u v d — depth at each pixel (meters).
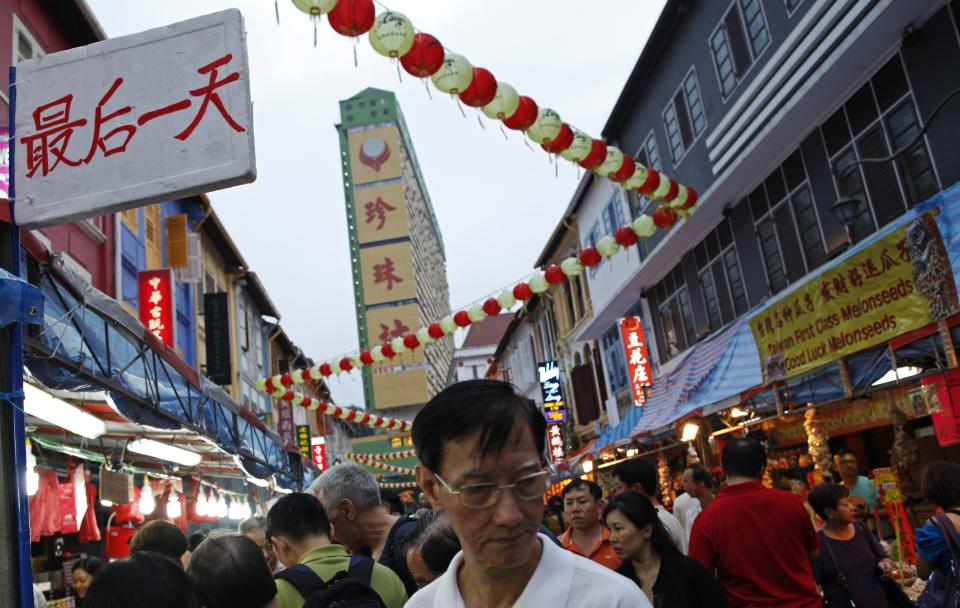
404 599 3.24
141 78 3.31
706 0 13.29
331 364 12.28
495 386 1.55
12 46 10.37
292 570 3.10
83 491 7.81
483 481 1.44
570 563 1.52
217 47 3.30
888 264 8.35
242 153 3.18
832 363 9.44
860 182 10.20
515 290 10.31
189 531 13.13
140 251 14.23
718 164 13.22
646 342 18.28
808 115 10.86
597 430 22.70
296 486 16.84
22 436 2.91
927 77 8.88
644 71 16.08
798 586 3.76
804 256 11.60
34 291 2.98
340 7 4.85
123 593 2.27
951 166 8.64
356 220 84.31
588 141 7.23
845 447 11.08
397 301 81.81
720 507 3.94
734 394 10.80
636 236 9.48
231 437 9.72
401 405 78.50
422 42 5.29
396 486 36.78
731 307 14.05
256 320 25.81
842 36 9.48
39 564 8.30
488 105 5.99
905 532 7.36
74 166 3.26
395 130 87.25
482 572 1.53
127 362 6.15
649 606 1.46
